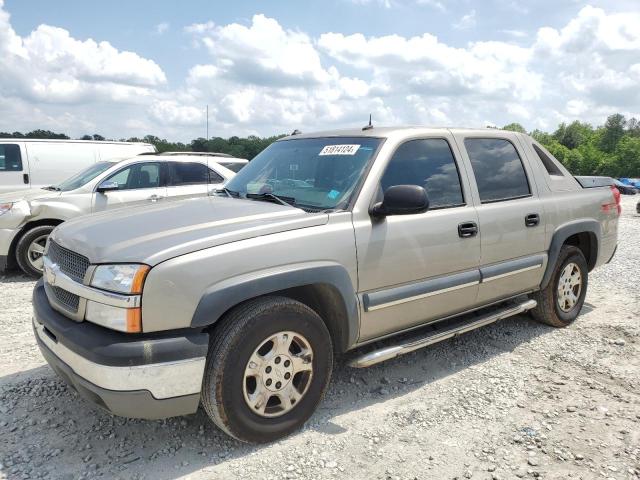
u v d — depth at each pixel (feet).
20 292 21.65
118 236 9.77
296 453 9.85
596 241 17.61
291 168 13.17
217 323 9.59
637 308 19.33
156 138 62.49
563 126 486.38
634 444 10.23
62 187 26.76
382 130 12.89
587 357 14.65
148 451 9.86
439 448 10.10
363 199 11.35
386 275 11.52
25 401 11.69
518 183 15.07
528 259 14.96
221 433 10.48
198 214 10.79
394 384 12.88
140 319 8.65
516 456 9.85
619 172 356.18
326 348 10.66
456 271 12.99
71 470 9.24
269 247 9.80
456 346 15.38
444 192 13.01
